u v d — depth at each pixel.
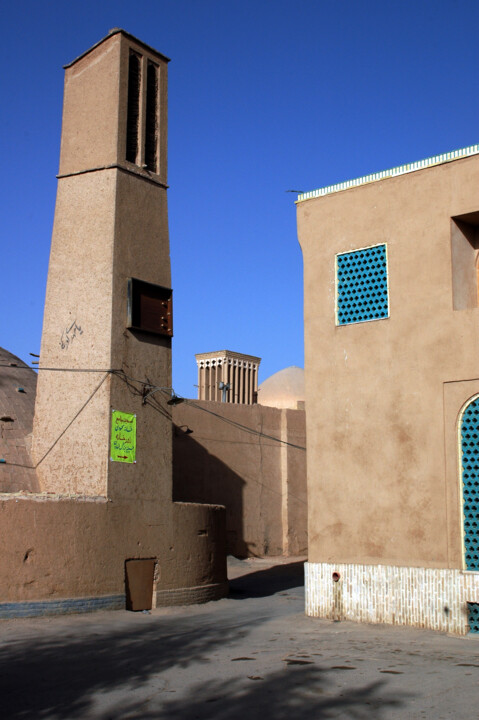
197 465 25.97
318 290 13.57
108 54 16.83
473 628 11.13
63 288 16.30
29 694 7.89
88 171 16.48
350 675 8.54
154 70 17.88
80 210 16.45
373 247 13.05
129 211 16.31
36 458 15.98
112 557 14.45
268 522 27.98
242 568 24.38
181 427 25.73
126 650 10.26
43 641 10.90
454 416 11.80
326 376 13.24
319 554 12.88
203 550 16.58
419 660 9.31
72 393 15.67
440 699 7.52
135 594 14.81
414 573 11.78
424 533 11.82
